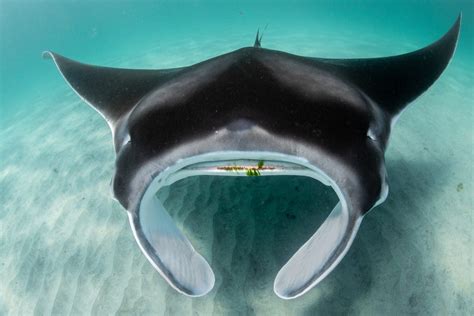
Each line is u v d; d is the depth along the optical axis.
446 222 3.40
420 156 4.46
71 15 60.00
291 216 3.42
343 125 1.72
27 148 6.38
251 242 3.22
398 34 22.59
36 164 5.62
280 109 1.70
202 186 3.91
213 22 37.06
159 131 1.75
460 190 3.83
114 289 3.14
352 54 10.45
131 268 3.29
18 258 3.78
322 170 1.64
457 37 3.20
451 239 3.22
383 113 2.30
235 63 2.04
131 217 1.72
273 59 2.16
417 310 2.68
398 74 2.73
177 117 1.75
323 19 32.72
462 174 4.11
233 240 3.26
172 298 2.94
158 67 11.29
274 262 3.04
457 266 2.99
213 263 3.09
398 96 2.54
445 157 4.46
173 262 1.81
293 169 1.88
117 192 1.79
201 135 1.66
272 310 2.73
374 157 1.75
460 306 2.72
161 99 1.88
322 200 3.56
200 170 1.97
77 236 3.80
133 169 1.75
